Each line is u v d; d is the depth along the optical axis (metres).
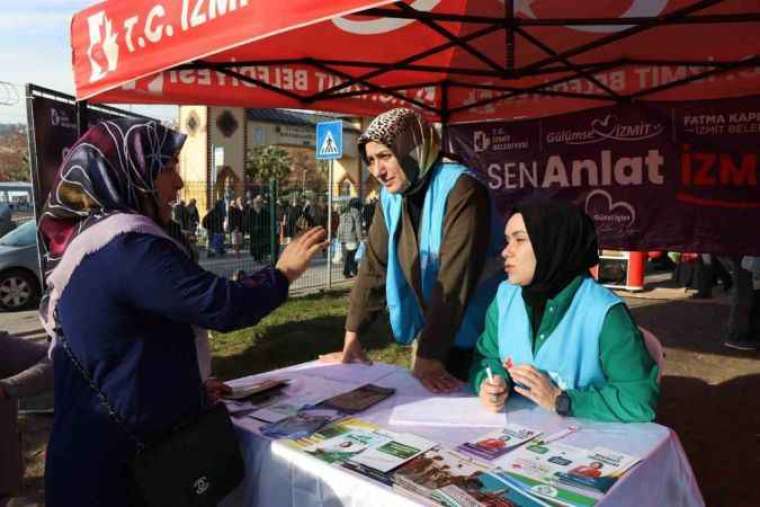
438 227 2.31
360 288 2.68
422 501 1.39
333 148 10.06
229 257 11.21
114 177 1.64
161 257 1.54
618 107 5.06
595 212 5.28
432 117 5.71
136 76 2.79
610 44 4.05
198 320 1.56
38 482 3.74
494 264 2.45
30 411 4.70
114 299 1.54
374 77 4.66
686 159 4.80
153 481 1.55
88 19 3.01
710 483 3.56
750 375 5.61
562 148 5.39
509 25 3.21
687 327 7.56
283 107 4.51
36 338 7.87
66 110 4.94
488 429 1.82
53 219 1.70
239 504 1.86
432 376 2.21
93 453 1.57
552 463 1.57
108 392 1.56
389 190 2.38
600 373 1.94
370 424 1.88
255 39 2.23
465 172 2.33
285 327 7.57
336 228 13.60
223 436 1.71
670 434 1.78
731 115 4.57
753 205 4.55
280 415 1.98
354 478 1.51
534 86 5.03
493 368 2.13
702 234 4.79
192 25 2.49
